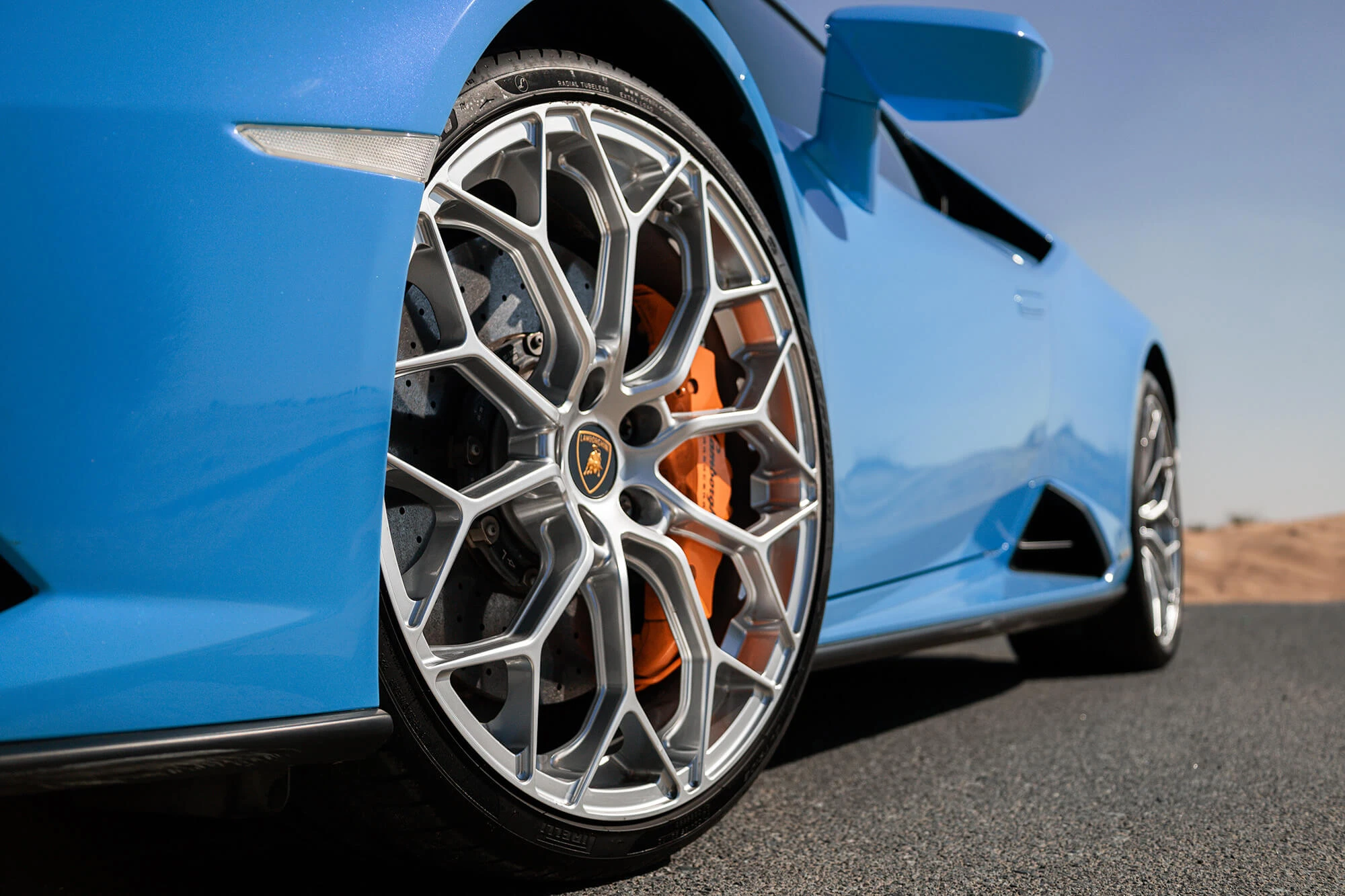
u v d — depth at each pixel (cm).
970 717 243
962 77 182
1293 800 167
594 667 136
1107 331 301
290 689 90
